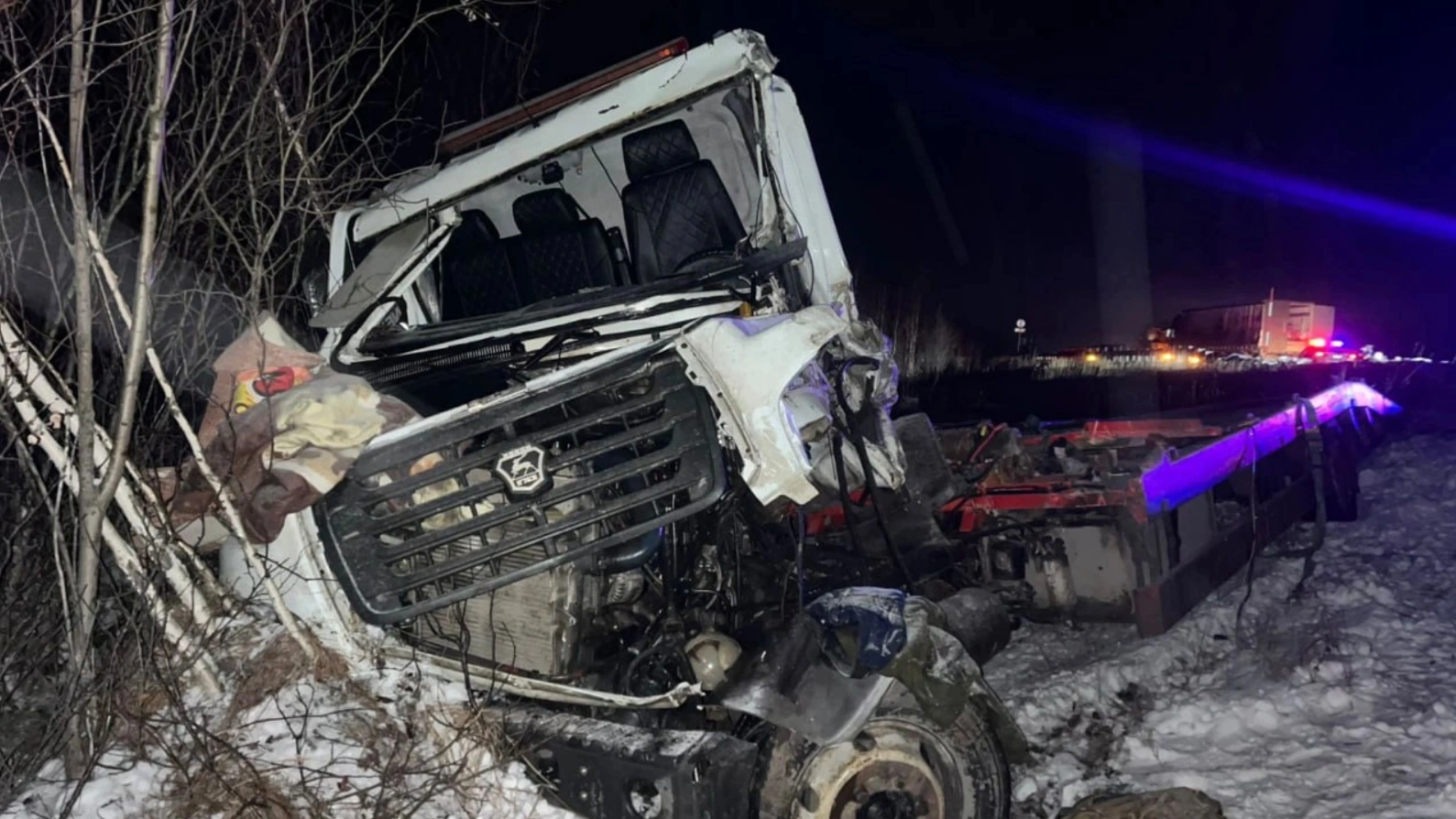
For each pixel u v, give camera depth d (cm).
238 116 450
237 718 348
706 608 379
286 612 329
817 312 343
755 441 320
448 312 539
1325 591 611
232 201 468
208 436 353
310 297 507
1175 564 541
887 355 468
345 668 336
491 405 324
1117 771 429
